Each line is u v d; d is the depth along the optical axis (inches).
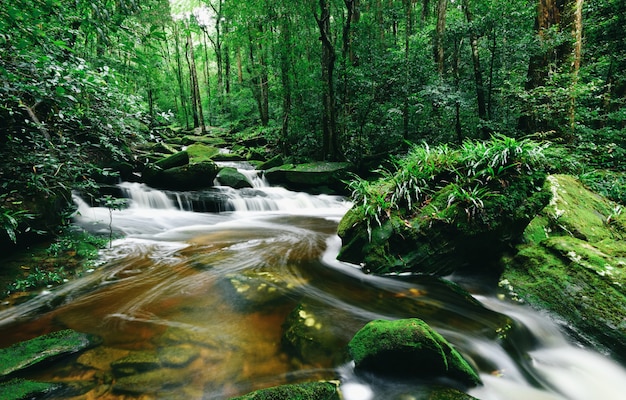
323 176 508.4
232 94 1093.1
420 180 211.3
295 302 159.6
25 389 93.7
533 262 170.1
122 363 109.7
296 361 113.3
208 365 110.3
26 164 175.5
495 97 510.9
